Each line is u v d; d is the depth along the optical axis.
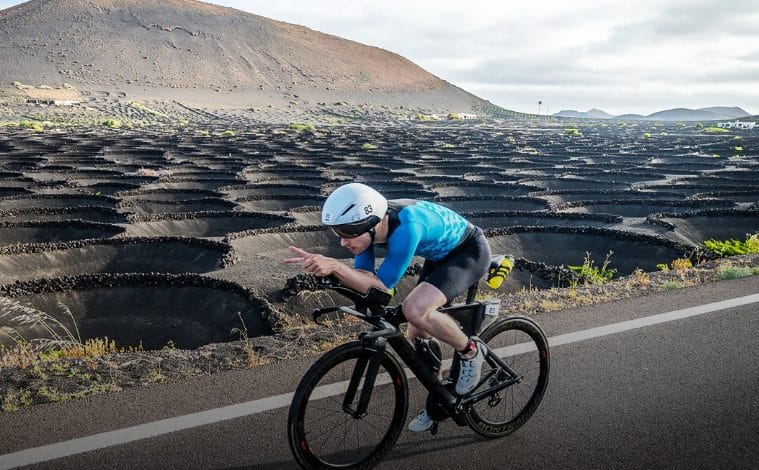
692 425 4.30
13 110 131.25
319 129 108.56
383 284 3.53
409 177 37.72
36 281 12.92
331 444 3.73
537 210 26.31
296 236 19.66
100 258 17.20
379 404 3.92
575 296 7.18
